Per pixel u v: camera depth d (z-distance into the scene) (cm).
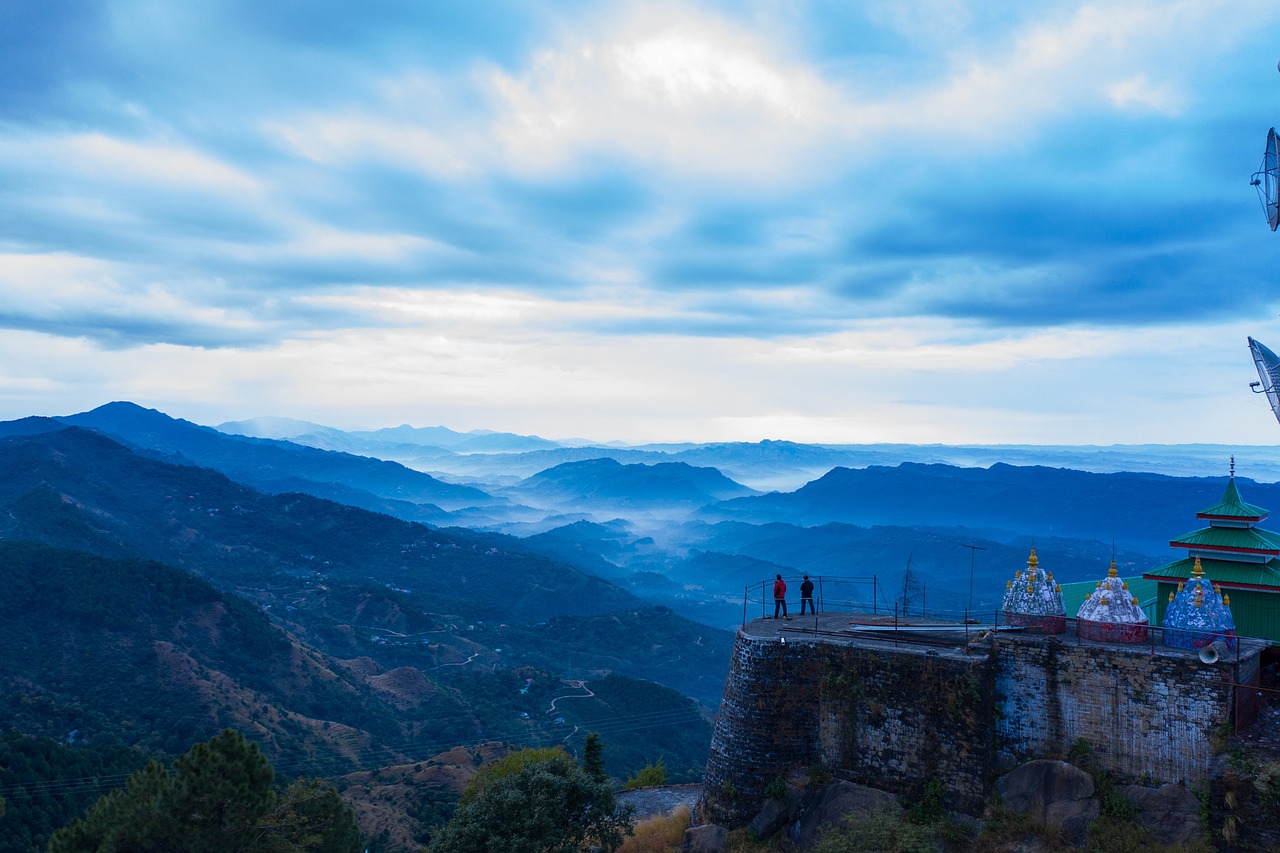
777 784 3166
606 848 3156
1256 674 2775
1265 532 3700
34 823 7350
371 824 8500
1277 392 3444
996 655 2988
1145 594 4028
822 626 3556
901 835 2711
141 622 17438
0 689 14000
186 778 3134
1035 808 2755
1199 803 2533
